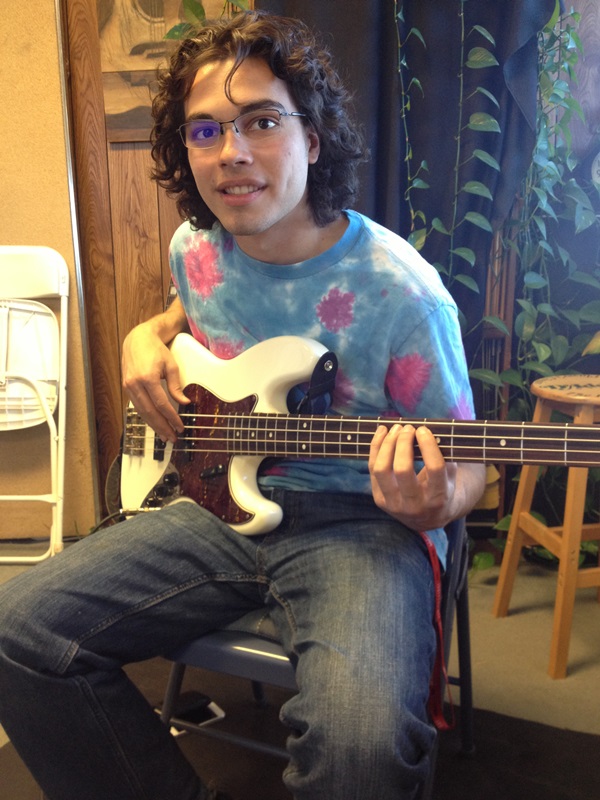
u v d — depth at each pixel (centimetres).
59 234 229
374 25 193
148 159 227
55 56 216
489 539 228
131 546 111
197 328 131
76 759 102
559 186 216
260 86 104
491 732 152
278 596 107
